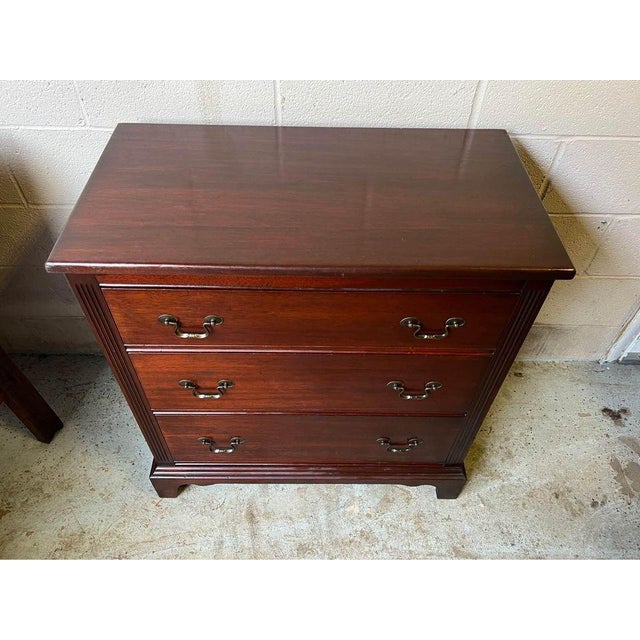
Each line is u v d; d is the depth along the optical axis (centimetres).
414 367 92
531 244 77
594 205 122
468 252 75
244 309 80
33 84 101
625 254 131
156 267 71
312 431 108
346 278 75
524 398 148
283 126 105
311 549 116
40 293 140
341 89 102
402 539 118
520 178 91
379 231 78
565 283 138
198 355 89
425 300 79
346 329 84
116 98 104
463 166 94
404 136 103
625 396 150
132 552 114
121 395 145
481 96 103
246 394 98
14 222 126
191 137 100
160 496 123
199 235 76
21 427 137
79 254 72
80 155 114
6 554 113
